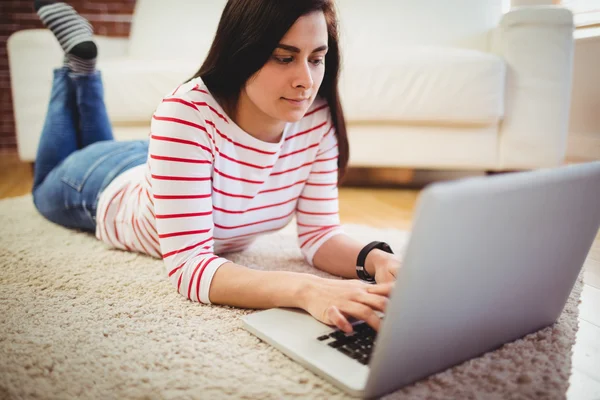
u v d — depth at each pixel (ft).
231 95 3.66
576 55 9.79
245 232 4.39
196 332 3.25
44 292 3.93
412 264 2.12
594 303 3.84
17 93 8.45
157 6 9.64
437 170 9.02
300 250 4.81
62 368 2.85
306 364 2.77
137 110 7.89
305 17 3.22
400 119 7.52
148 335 3.23
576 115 9.92
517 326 3.04
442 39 8.86
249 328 3.19
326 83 3.99
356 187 8.46
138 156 5.19
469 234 2.23
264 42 3.25
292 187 4.31
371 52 7.61
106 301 3.74
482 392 2.59
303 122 4.12
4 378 2.77
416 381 2.66
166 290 3.92
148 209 4.24
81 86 5.90
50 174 5.78
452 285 2.35
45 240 5.30
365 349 2.80
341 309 3.01
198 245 3.68
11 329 3.32
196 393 2.61
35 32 8.36
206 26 9.45
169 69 7.79
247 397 2.57
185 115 3.53
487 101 7.28
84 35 5.81
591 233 3.01
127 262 4.61
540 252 2.72
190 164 3.54
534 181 2.40
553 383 2.69
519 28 7.41
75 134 6.06
